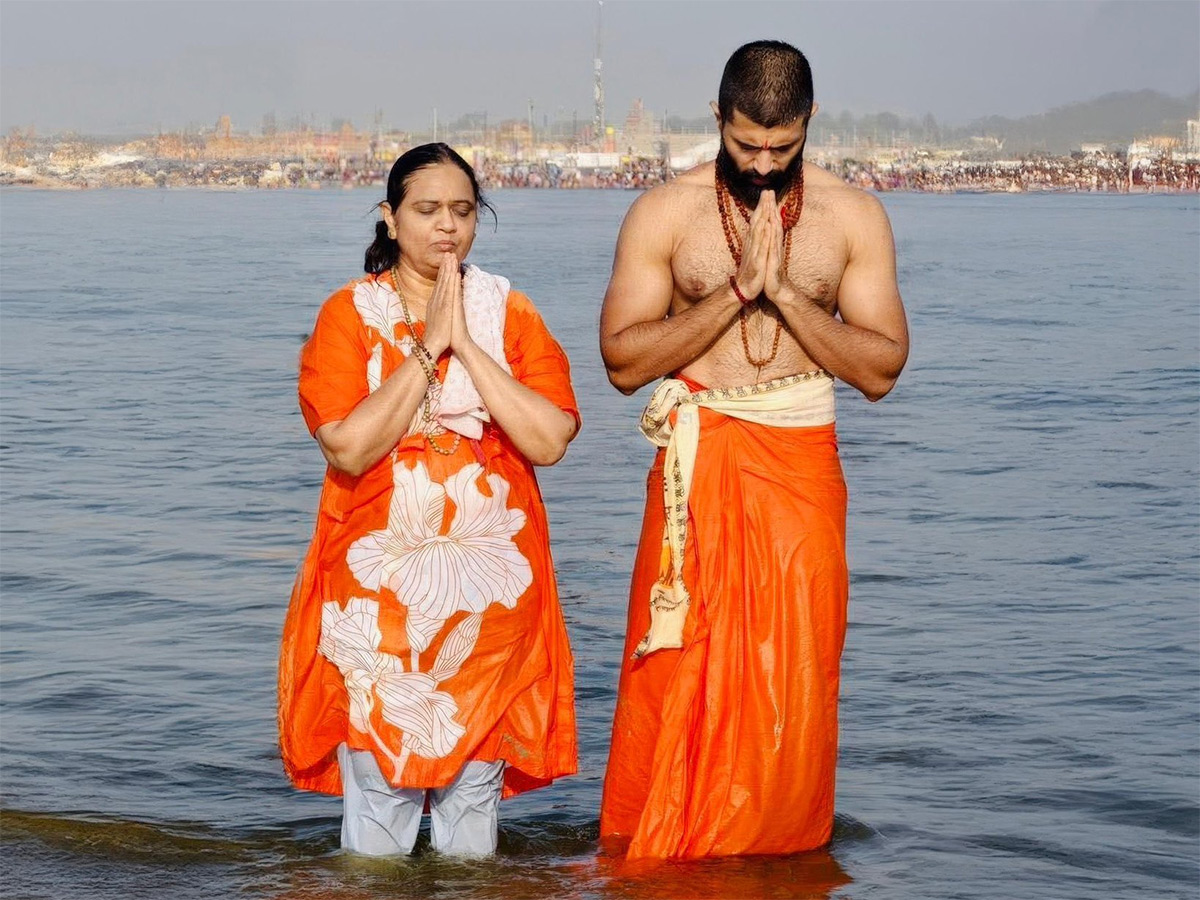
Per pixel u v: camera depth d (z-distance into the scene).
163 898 4.11
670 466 4.33
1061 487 10.77
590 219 85.00
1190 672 6.37
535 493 4.36
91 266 41.69
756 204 4.31
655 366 4.34
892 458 12.05
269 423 13.97
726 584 4.29
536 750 4.30
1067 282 36.34
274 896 4.11
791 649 4.26
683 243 4.37
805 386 4.35
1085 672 6.36
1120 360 19.56
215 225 75.88
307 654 4.25
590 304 27.88
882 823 4.73
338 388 4.14
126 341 22.02
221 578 8.05
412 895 4.10
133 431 13.44
